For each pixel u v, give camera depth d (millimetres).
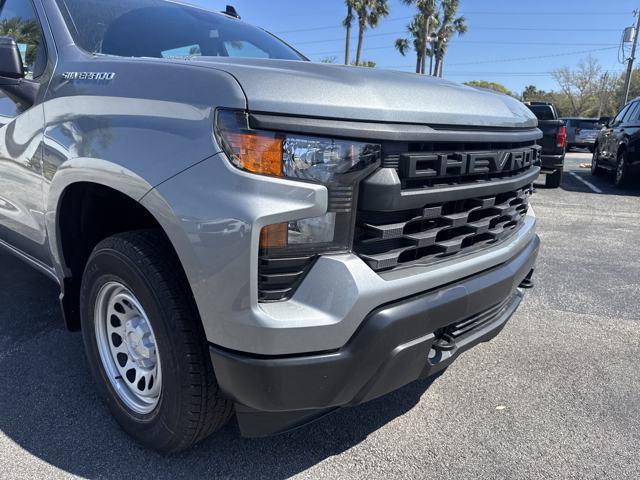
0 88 2656
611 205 8898
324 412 2023
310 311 1707
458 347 2176
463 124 2068
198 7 3447
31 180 2547
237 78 1731
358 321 1754
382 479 2145
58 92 2371
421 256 2033
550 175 10953
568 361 3215
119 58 2266
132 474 2119
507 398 2783
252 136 1656
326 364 1726
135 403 2242
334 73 1949
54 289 4008
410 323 1870
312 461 2238
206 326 1768
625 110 11578
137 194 1872
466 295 2096
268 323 1653
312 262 1737
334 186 1729
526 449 2367
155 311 1916
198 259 1715
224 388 1816
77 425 2416
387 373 1894
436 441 2402
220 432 2400
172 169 1775
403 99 1913
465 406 2695
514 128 2439
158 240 1991
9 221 3016
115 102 2043
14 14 2980
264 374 1697
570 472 2225
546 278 4793
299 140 1684
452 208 2139
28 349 3107
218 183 1684
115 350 2318
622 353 3334
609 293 4426
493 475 2188
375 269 1818
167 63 1969
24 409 2527
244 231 1628
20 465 2146
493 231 2367
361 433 2445
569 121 25328
